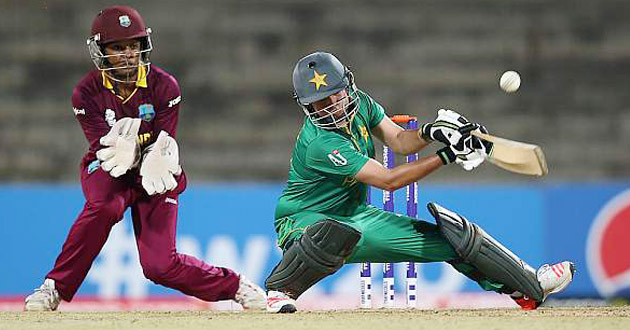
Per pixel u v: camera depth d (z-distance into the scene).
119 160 15.73
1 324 13.09
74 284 16.84
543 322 12.66
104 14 15.55
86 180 16.53
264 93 29.70
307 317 13.49
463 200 23.92
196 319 13.41
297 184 14.86
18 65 29.55
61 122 29.23
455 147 13.78
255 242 23.69
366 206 15.18
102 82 15.95
